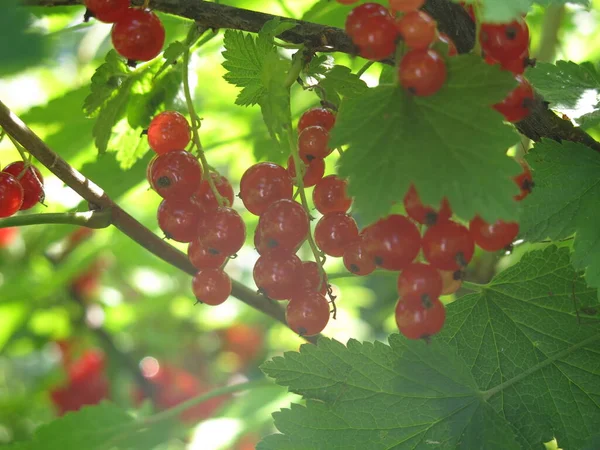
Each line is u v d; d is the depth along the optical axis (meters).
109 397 0.47
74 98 0.28
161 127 0.21
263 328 0.58
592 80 0.23
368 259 0.19
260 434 0.40
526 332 0.21
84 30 0.31
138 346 0.52
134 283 0.50
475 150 0.17
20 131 0.21
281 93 0.19
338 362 0.21
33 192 0.23
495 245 0.18
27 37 0.13
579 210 0.20
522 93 0.18
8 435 0.44
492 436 0.21
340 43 0.19
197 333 0.56
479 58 0.18
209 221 0.20
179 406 0.30
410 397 0.21
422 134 0.17
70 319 0.48
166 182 0.20
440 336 0.21
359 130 0.18
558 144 0.21
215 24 0.20
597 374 0.21
